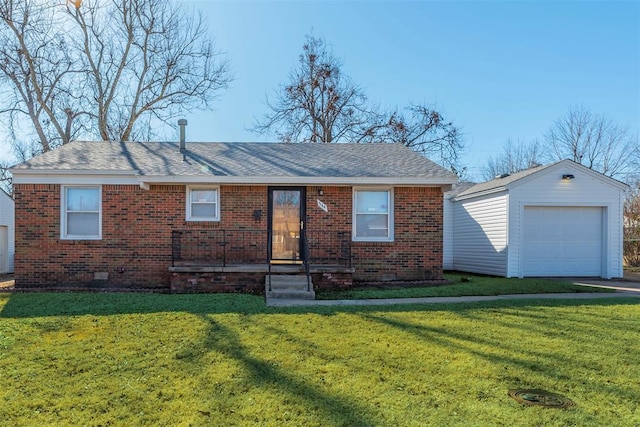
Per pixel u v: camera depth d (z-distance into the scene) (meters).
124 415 3.38
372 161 12.27
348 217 11.22
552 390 3.89
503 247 13.27
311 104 25.92
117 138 20.70
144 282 10.79
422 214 11.31
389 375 4.25
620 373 4.32
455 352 4.97
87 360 4.71
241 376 4.22
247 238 11.04
